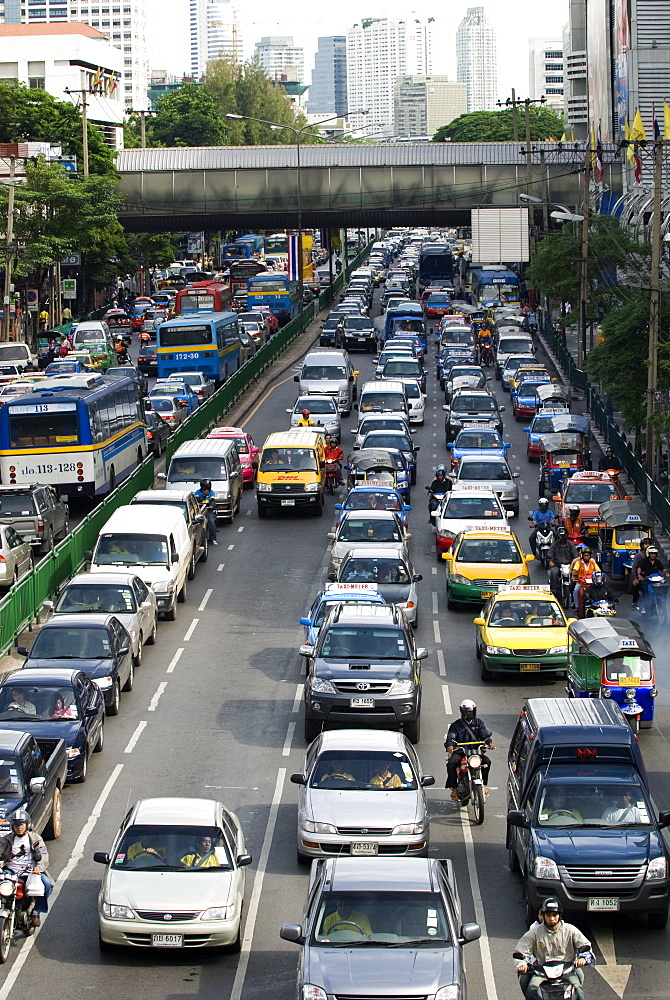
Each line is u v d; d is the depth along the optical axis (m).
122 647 40.44
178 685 42.00
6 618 44.19
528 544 60.47
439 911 21.70
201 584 54.62
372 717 35.62
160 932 23.94
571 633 38.66
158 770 34.66
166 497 56.19
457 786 31.81
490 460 65.31
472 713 32.09
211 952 24.73
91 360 105.44
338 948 21.06
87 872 28.66
